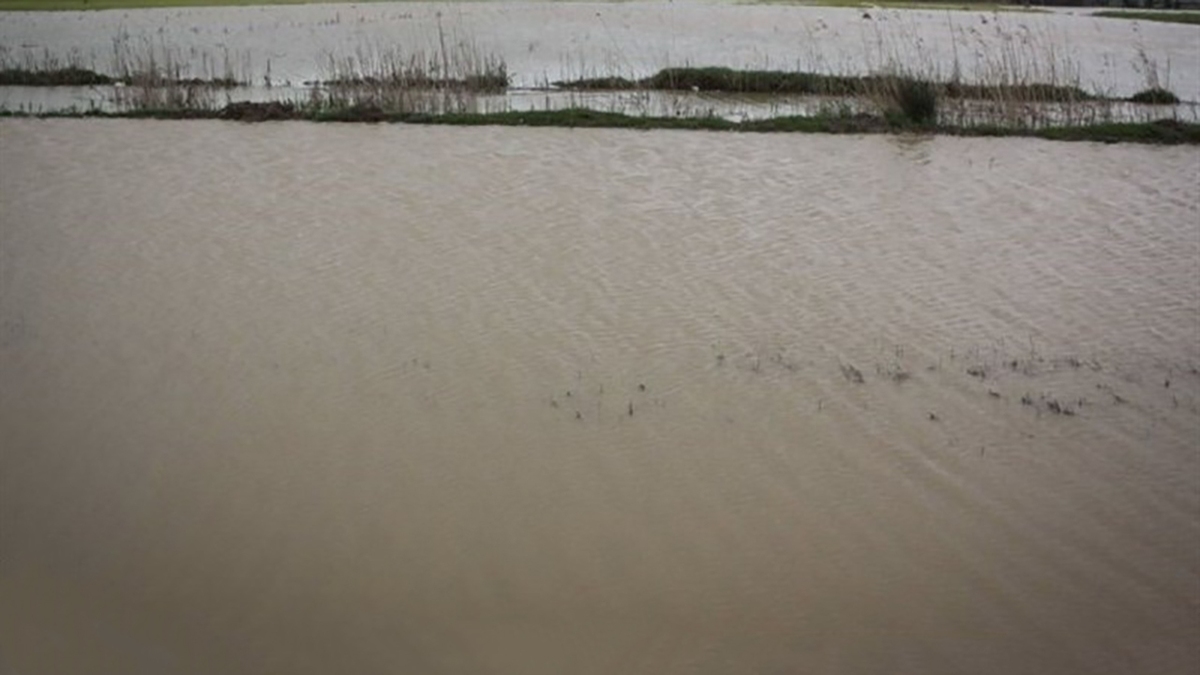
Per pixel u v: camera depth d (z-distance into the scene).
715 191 16.45
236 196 16.02
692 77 25.39
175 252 13.82
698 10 33.25
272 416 10.09
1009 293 12.90
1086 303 12.66
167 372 10.86
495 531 8.50
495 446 9.63
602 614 7.66
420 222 14.84
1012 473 9.34
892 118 21.00
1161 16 35.31
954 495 9.02
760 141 19.66
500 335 11.61
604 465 9.38
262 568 8.07
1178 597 7.90
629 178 17.02
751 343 11.52
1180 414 10.34
